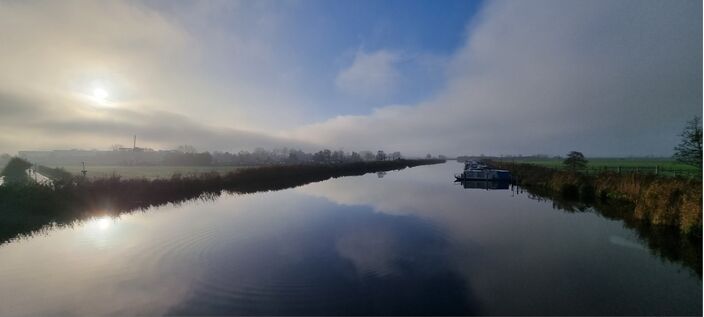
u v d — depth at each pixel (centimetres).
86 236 1343
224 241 1270
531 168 4128
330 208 2050
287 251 1145
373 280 882
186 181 2769
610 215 1750
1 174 3684
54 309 728
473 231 1433
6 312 716
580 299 764
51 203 1742
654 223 1445
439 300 764
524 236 1336
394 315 697
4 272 943
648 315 693
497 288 829
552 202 2252
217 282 870
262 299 768
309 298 773
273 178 4388
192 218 1720
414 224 1573
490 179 4006
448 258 1066
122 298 776
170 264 1008
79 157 11388
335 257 1076
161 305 740
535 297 780
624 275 909
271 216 1775
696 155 2014
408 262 1029
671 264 995
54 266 990
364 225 1552
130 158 10888
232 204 2222
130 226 1527
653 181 1736
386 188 3347
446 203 2256
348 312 707
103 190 2092
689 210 1255
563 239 1290
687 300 754
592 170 3384
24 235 1359
